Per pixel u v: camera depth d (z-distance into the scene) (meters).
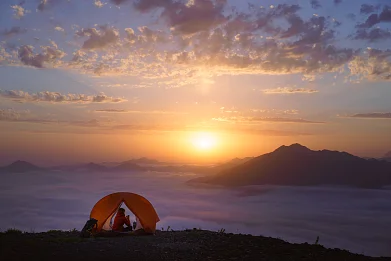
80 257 12.79
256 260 12.96
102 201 20.25
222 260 12.95
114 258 12.90
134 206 19.88
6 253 12.54
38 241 14.45
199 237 16.33
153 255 13.38
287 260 12.98
